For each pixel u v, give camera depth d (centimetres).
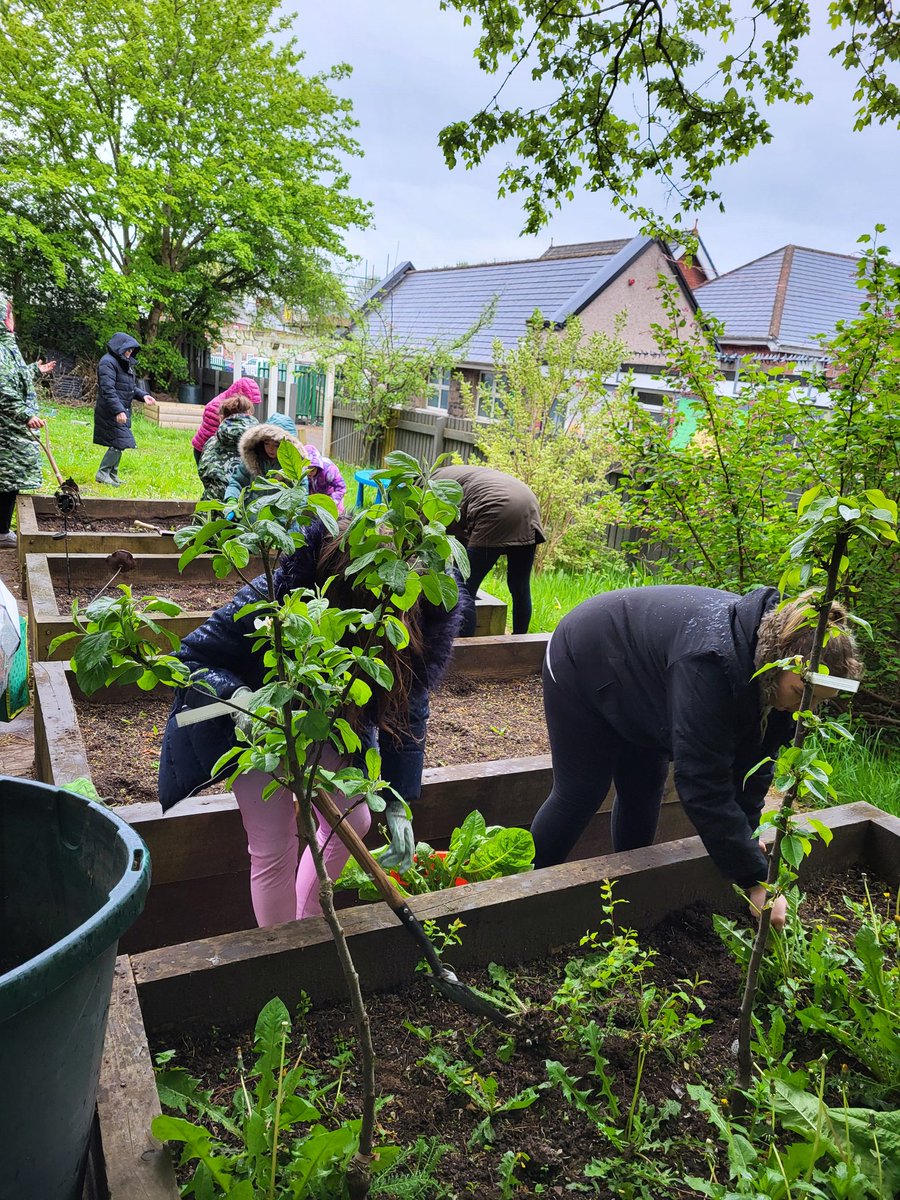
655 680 238
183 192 2148
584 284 2075
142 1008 173
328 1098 169
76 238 2147
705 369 509
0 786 143
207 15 2094
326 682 124
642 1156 165
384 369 1612
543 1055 189
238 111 2198
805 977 216
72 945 104
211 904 274
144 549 646
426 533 116
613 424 561
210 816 263
